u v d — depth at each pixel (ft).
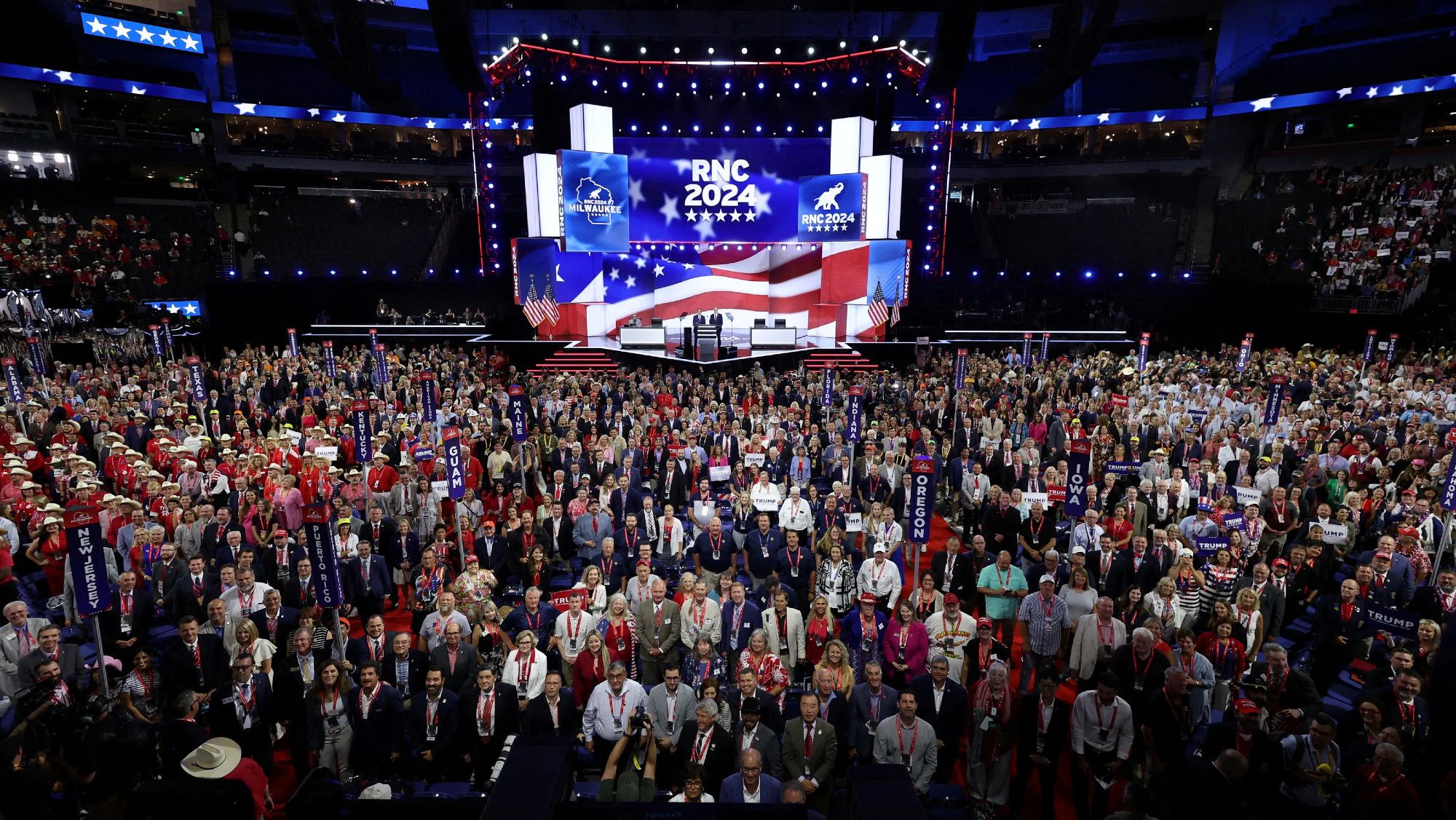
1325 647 30.91
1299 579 34.63
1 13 110.63
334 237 134.72
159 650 35.42
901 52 96.78
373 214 138.92
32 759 22.71
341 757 25.31
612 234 101.65
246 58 139.44
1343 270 101.65
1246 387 69.10
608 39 138.00
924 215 141.79
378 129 152.46
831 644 26.96
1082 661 29.14
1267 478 44.83
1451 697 12.79
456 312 120.67
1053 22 99.35
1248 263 117.19
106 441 52.65
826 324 108.06
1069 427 54.70
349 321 117.70
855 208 99.35
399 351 96.02
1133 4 126.31
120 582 33.32
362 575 34.32
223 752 20.13
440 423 60.39
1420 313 88.69
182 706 23.52
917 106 150.30
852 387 48.24
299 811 10.85
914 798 9.66
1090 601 31.22
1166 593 30.83
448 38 87.45
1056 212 143.13
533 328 111.04
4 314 83.92
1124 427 57.21
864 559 37.35
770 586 32.55
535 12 129.18
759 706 23.62
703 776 22.74
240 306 112.37
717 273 112.27
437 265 135.33
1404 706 23.56
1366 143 117.70
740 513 41.42
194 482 46.06
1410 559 33.81
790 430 56.85
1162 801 19.99
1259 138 130.41
